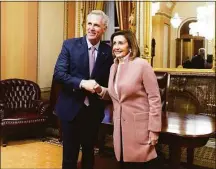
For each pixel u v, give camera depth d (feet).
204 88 15.21
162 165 11.22
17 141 14.87
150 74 6.51
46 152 12.79
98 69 7.21
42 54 17.99
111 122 9.21
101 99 7.41
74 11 19.53
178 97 15.88
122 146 6.84
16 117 14.57
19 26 16.29
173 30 16.51
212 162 12.07
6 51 15.69
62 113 7.19
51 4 18.37
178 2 16.31
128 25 17.48
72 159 7.33
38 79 17.81
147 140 6.62
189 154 10.98
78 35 19.40
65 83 6.85
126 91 6.52
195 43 15.89
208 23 15.58
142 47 17.06
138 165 6.91
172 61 16.49
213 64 15.29
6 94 15.56
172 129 8.21
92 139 7.57
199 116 10.48
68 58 7.04
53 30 18.65
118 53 6.66
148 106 6.65
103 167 11.12
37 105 15.70
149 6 16.83
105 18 7.02
